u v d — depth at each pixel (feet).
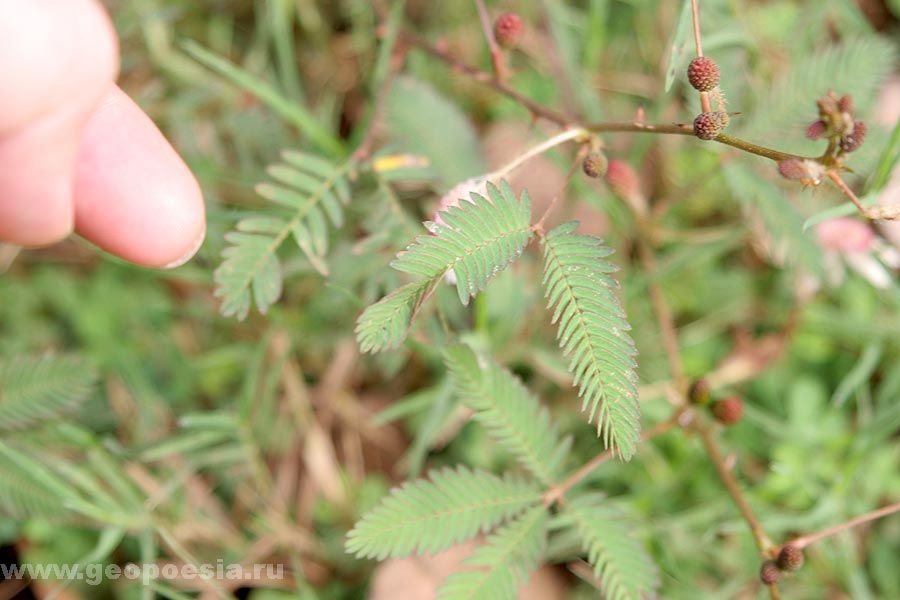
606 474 1.32
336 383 1.40
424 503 1.08
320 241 1.18
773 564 1.12
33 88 0.89
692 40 1.29
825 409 1.38
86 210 1.08
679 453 1.32
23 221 0.96
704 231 1.43
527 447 1.12
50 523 1.29
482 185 1.11
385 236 1.22
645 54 1.48
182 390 1.39
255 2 1.50
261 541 1.32
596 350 0.99
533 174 1.39
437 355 1.24
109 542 1.23
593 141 1.12
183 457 1.34
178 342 1.43
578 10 1.52
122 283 1.42
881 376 1.39
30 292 1.42
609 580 1.10
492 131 1.44
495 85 1.24
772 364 1.39
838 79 1.23
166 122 1.43
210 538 1.32
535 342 1.35
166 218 1.10
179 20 1.48
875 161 1.20
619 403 0.98
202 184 1.36
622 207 1.37
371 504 1.35
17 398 1.23
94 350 1.39
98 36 0.91
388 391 1.41
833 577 1.30
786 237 1.25
